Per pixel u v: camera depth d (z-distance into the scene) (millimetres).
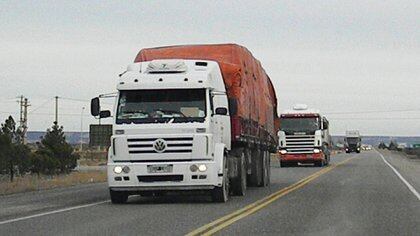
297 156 64625
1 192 31781
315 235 16531
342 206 23953
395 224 18766
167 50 29219
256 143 32156
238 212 21516
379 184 37312
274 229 17531
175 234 16344
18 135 48875
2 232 16812
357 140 156875
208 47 29031
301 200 26406
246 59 30203
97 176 47531
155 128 23797
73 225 18203
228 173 26297
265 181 35000
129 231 16953
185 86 24094
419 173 51594
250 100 30406
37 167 48625
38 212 21828
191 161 23734
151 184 23844
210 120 23938
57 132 54844
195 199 26641
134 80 24328
